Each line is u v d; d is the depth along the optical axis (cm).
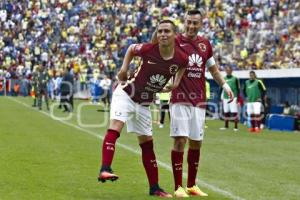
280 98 4456
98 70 6931
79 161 2052
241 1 8081
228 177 1812
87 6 9519
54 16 9338
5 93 7738
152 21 8912
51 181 1642
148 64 1403
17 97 7269
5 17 9225
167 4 9169
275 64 5041
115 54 8125
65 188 1544
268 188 1628
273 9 7050
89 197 1432
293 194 1545
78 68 7356
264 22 6469
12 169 1836
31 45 8725
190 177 1522
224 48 6244
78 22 9231
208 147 2686
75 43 8800
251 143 2931
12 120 3944
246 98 4125
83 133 3166
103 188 1559
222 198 1466
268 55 5466
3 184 1579
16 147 2428
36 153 2244
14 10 9331
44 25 9188
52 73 6862
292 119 3862
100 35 8900
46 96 5156
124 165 1984
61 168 1884
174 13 8956
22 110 5009
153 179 1478
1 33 9019
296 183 1722
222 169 1984
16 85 7700
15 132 3117
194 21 1495
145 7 9250
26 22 9175
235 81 3778
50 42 8794
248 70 4716
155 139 2964
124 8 9338
